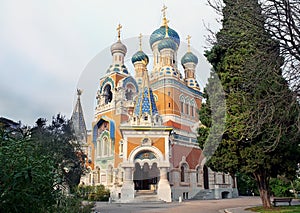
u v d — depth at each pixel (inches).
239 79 512.4
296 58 351.9
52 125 650.2
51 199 157.1
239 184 1507.1
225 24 475.8
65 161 486.3
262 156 533.3
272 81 435.8
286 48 353.4
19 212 135.6
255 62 380.2
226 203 805.2
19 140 155.2
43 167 146.4
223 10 422.9
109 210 462.9
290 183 1181.1
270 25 355.6
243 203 816.9
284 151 550.0
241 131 484.1
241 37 403.2
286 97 369.7
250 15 369.7
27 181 129.1
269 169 568.7
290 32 350.3
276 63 366.6
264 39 371.2
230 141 545.0
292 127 480.1
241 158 559.2
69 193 277.1
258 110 390.6
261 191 601.6
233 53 548.7
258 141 533.3
